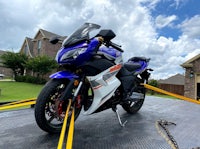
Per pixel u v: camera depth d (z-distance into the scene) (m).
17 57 23.39
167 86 18.39
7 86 16.56
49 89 1.69
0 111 2.42
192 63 13.23
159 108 3.12
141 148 1.46
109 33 1.88
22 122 1.96
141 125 2.08
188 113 2.76
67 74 1.78
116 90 2.27
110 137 1.68
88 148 1.43
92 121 2.18
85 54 1.82
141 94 2.80
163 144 1.55
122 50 2.25
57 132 1.72
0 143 1.45
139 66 2.77
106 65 2.00
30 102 2.21
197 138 1.71
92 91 1.94
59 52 1.88
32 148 1.38
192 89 13.18
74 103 1.77
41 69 21.11
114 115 2.51
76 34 1.86
